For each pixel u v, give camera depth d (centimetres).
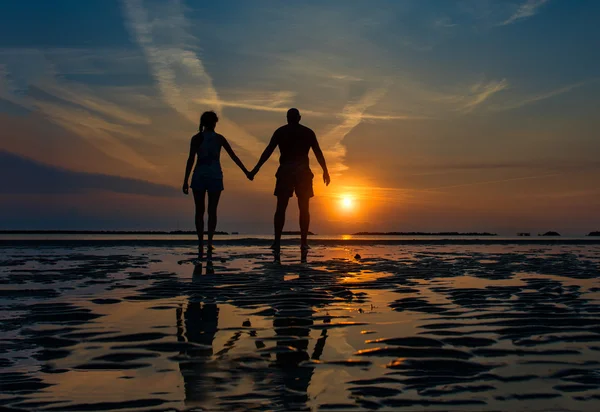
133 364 211
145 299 377
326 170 889
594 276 546
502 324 288
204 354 226
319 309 337
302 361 215
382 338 255
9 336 259
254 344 244
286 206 854
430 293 412
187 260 748
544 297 389
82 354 226
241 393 177
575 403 168
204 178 811
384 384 186
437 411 161
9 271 570
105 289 429
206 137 826
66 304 354
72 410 162
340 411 162
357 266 663
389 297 389
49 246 1155
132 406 166
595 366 208
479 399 171
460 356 222
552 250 1147
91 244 1212
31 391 179
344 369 205
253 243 1348
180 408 164
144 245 1214
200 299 377
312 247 1225
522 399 171
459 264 702
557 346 239
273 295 397
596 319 303
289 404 167
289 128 865
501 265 688
